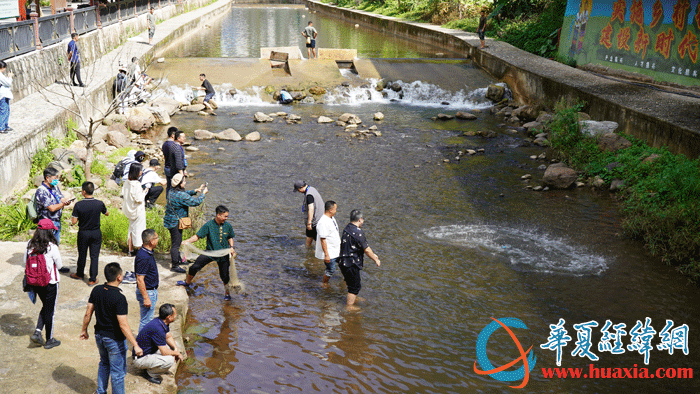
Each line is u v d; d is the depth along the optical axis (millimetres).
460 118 21750
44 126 13859
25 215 10414
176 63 25203
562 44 26172
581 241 11219
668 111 15742
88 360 6645
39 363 6469
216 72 24516
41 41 18797
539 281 9555
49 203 8766
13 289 8133
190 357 7270
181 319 7863
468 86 25375
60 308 7727
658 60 19391
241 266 9906
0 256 9156
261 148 17406
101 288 5828
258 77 24609
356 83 24922
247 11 69562
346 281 8633
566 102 19938
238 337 7785
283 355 7398
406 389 6773
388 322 8273
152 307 7281
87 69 22094
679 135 13914
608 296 9109
